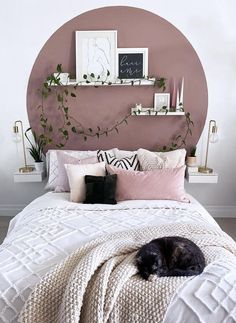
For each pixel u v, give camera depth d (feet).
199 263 3.77
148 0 8.92
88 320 3.31
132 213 6.17
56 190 8.13
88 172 7.54
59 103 9.65
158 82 9.37
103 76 9.28
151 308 3.33
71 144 9.96
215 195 10.41
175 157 8.13
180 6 8.93
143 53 9.20
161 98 9.48
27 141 9.96
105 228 5.25
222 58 9.26
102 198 7.08
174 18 9.03
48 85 9.26
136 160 8.27
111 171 7.63
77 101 9.63
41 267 3.94
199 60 9.29
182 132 9.83
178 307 3.28
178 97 9.37
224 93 9.52
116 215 6.03
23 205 10.55
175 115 9.68
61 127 9.84
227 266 3.82
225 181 10.27
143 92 9.53
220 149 9.98
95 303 3.33
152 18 9.04
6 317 3.47
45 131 9.87
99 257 3.83
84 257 3.86
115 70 9.26
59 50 9.27
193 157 9.46
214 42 9.15
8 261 4.10
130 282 3.62
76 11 9.02
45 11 9.01
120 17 9.05
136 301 3.42
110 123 9.80
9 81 9.50
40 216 5.98
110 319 3.39
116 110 9.70
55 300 3.52
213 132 9.53
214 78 9.41
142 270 3.75
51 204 6.78
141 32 9.14
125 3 8.97
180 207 6.56
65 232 5.07
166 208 6.54
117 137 9.92
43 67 9.38
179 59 9.29
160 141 9.92
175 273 3.73
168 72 9.39
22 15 9.02
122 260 4.00
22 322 3.34
